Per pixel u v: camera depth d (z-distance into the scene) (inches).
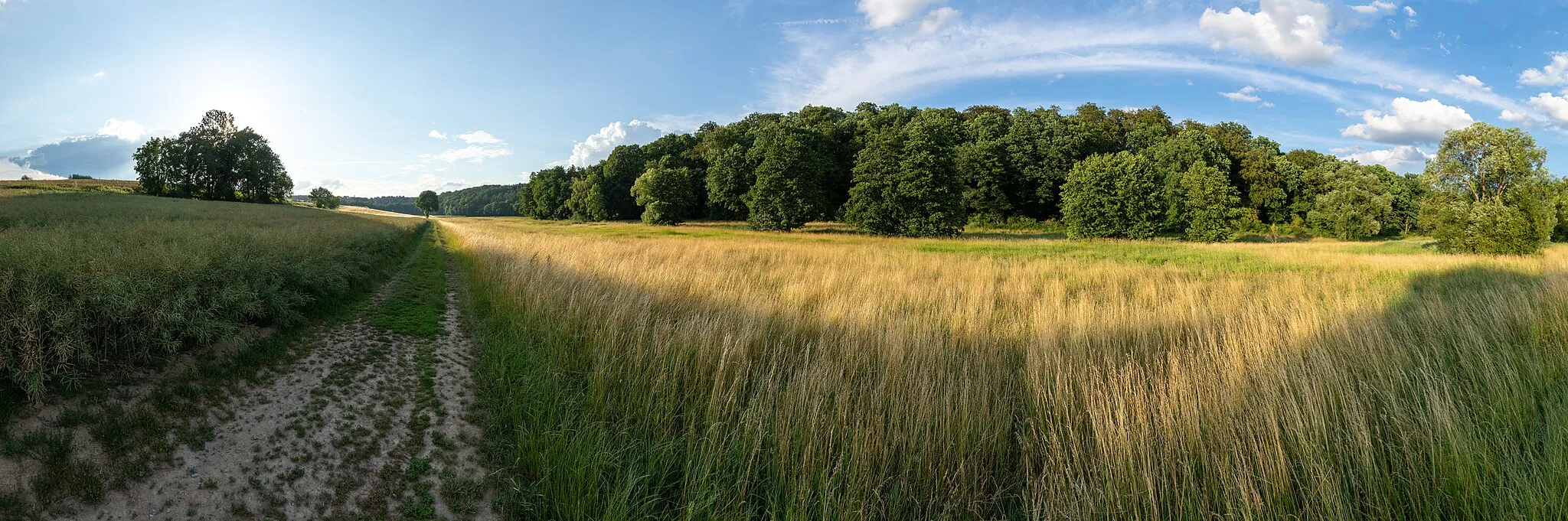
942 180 1582.2
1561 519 128.0
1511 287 380.2
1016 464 184.9
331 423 192.2
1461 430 157.9
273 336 262.4
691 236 1432.1
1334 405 174.9
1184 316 342.0
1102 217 1471.5
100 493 137.3
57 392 169.9
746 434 181.3
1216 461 155.6
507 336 316.5
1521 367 216.1
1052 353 246.7
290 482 158.2
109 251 254.4
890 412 191.9
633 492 166.1
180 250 266.1
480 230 1680.6
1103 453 162.7
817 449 175.3
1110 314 336.2
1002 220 2220.7
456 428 203.6
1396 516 137.0
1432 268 625.6
